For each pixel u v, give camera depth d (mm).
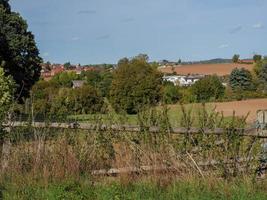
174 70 112750
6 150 11211
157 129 10602
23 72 52312
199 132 10328
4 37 50094
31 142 11320
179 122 10539
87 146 11094
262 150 9914
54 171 10516
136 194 9422
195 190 9430
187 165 10172
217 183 9531
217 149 10148
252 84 89625
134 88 66062
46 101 12211
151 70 69500
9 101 11883
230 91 75750
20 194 9680
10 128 11477
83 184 10031
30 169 10867
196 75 100438
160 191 9570
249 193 9094
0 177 10469
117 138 10906
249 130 10016
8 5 53750
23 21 52344
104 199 9227
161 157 10328
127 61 71500
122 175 10203
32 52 52875
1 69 12227
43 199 9367
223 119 10484
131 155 10586
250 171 9805
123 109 11320
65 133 11328
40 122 11492
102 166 10836
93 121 11336
